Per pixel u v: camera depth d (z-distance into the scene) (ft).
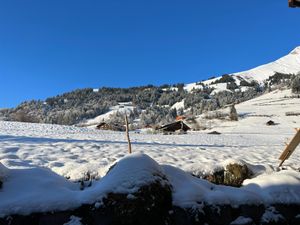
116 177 17.49
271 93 513.86
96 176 22.74
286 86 529.45
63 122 425.28
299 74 545.44
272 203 19.45
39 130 104.63
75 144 55.26
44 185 18.30
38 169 19.85
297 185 20.24
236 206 19.04
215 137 123.44
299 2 21.39
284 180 20.45
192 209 18.26
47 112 649.20
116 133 128.36
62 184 19.24
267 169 26.35
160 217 17.20
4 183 17.97
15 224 16.35
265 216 19.07
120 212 16.52
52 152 44.83
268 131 218.59
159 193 17.42
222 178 24.82
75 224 16.56
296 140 28.96
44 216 16.69
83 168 23.41
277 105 409.49
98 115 549.13
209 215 18.48
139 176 17.38
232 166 25.03
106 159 39.47
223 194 19.17
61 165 35.76
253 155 54.49
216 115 311.06
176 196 18.45
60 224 16.60
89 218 16.79
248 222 18.74
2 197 17.11
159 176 18.13
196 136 123.44
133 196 16.78
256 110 379.96
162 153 49.93
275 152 61.52
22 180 18.43
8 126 111.04
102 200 16.92
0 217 16.31
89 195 17.20
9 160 35.17
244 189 20.15
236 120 301.43
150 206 16.85
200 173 25.05
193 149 59.31
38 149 46.60
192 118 306.14
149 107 635.25
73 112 525.75
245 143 97.19
